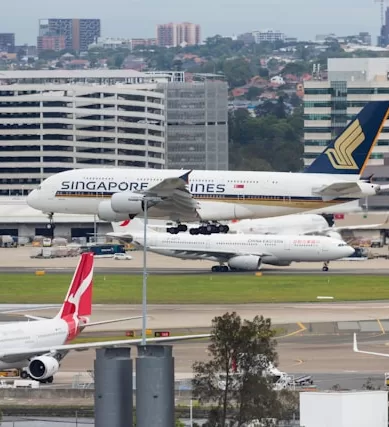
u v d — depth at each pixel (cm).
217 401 16788
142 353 15300
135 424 16038
